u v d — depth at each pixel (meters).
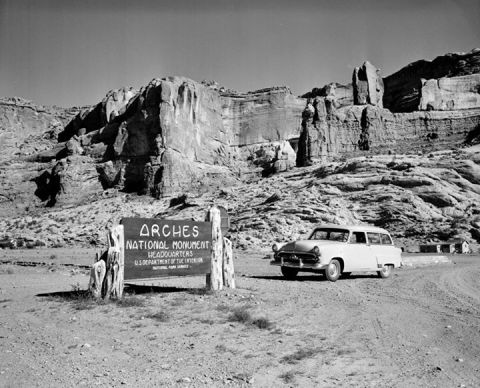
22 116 163.75
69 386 5.35
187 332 7.96
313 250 14.98
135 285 13.85
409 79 121.06
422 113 91.56
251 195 65.31
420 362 6.41
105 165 97.06
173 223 11.73
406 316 9.51
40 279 16.61
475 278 17.00
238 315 8.98
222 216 13.12
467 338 7.73
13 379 5.52
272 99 125.75
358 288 13.76
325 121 85.56
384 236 17.23
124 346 7.09
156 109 93.69
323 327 8.45
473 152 60.56
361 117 88.94
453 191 53.41
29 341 7.28
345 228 16.27
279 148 107.62
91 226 68.62
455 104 96.31
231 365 6.23
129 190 92.69
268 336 7.75
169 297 11.26
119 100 117.31
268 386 5.46
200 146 101.31
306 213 45.00
